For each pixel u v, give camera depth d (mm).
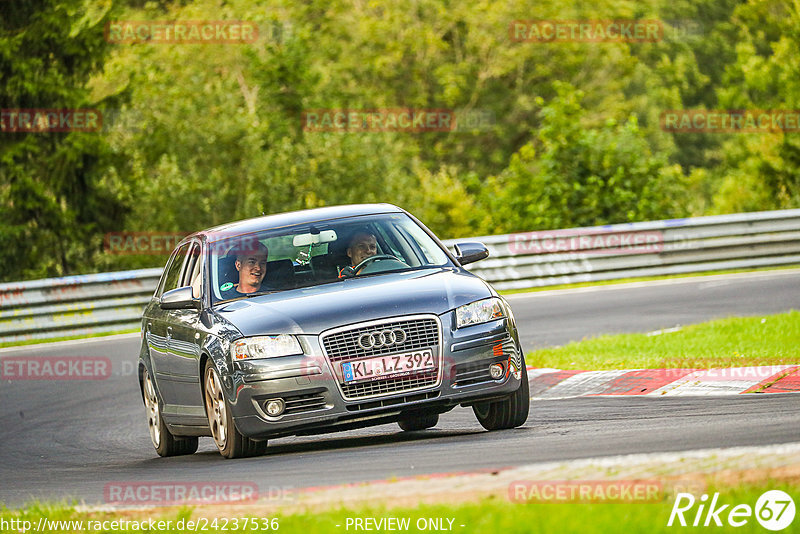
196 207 127125
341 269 31656
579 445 24953
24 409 49062
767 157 141000
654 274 81250
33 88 121688
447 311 29031
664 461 20328
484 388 28969
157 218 127438
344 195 133125
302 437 37281
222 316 30469
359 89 183000
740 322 48406
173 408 34094
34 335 71875
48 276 125688
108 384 53625
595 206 111312
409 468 23812
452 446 27203
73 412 47250
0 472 35094
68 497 26062
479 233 123750
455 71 196375
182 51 153500
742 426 25609
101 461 35875
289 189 132375
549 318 61844
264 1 165625
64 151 123750
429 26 194500
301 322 28766
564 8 198625
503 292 79500
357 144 135125
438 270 31594
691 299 64625
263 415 28531
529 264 80500
